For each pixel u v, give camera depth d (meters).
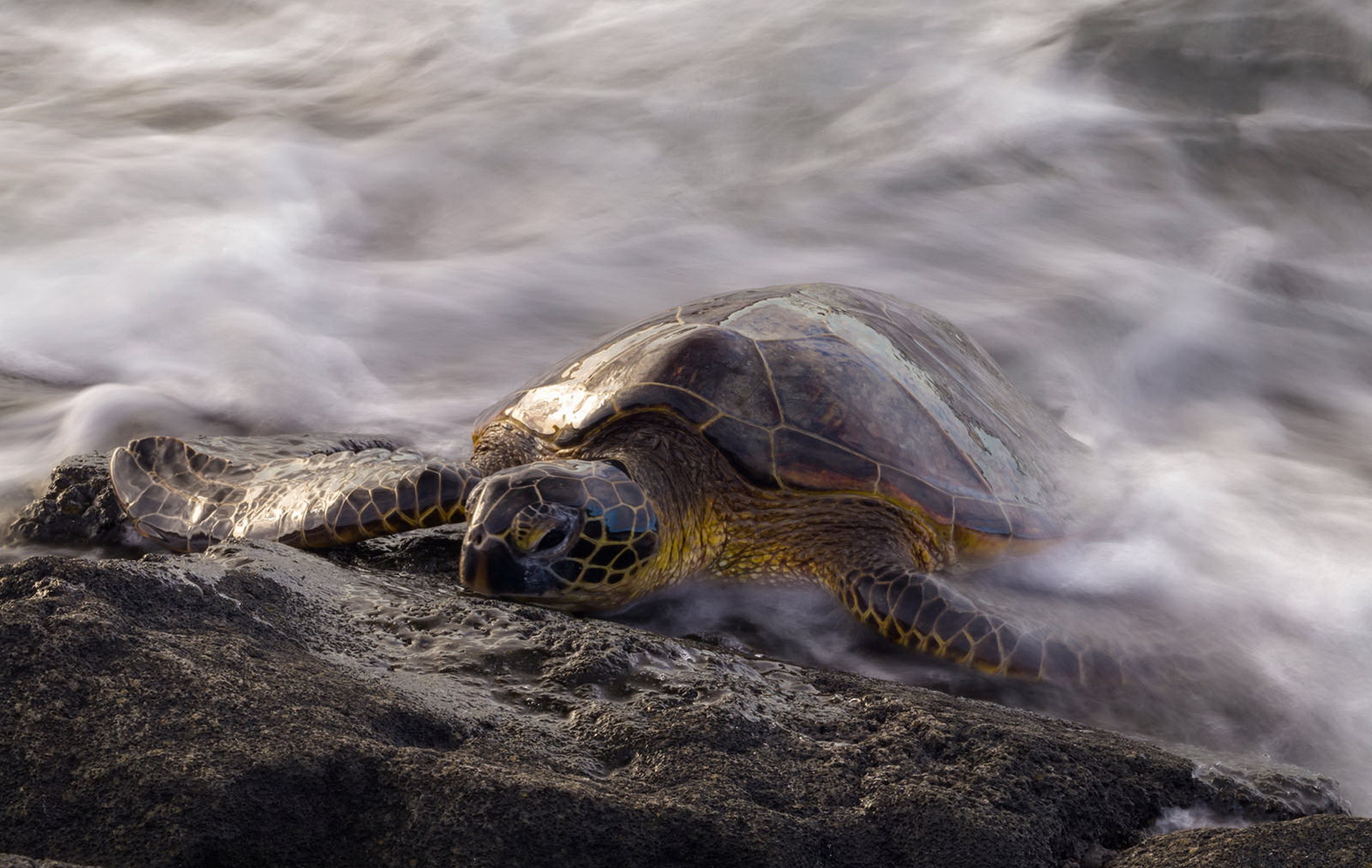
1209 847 4.36
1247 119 22.94
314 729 4.11
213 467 8.01
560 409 8.06
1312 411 15.31
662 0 26.78
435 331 15.29
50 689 4.00
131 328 13.95
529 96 24.08
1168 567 9.01
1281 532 10.14
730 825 4.07
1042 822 4.66
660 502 7.23
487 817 3.80
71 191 18.77
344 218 19.67
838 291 9.30
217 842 3.61
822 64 23.80
